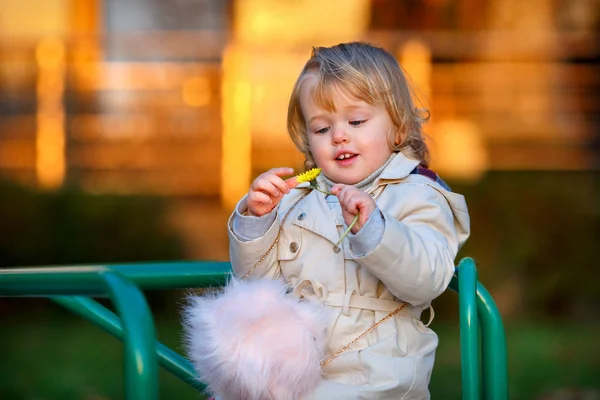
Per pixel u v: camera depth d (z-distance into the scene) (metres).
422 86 13.07
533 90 14.01
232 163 12.29
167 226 10.09
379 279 2.94
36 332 9.52
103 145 13.09
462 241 3.15
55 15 14.34
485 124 13.84
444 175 10.58
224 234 11.49
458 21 14.80
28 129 13.20
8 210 9.62
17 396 6.98
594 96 14.00
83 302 3.19
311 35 14.48
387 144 3.18
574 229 10.21
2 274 2.41
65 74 13.20
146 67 13.66
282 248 3.12
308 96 3.18
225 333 2.76
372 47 3.31
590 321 10.00
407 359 2.92
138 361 2.07
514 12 14.73
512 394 7.15
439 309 9.62
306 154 3.42
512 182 10.33
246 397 2.77
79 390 7.19
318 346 2.84
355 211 2.77
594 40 14.16
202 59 14.03
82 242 9.75
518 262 10.11
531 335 9.34
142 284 3.02
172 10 14.48
